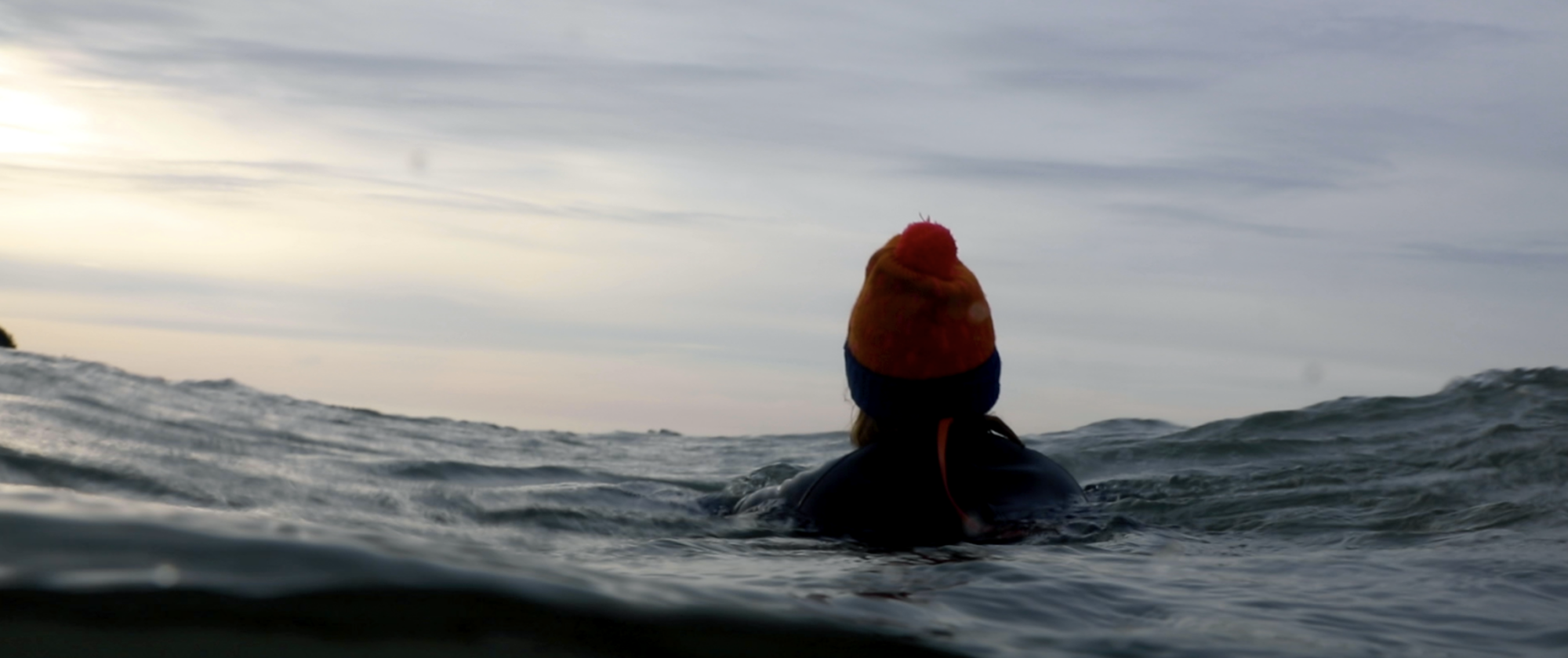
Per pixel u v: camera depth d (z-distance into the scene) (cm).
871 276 233
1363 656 113
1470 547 204
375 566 77
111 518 79
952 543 206
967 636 104
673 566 165
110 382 432
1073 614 125
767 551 193
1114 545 202
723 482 385
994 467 231
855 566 164
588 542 205
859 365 234
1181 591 144
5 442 243
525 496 268
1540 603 145
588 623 77
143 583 69
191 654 62
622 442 614
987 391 233
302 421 467
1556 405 467
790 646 84
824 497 230
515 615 75
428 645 68
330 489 260
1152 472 400
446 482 320
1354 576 163
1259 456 416
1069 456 441
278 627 66
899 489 222
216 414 416
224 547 76
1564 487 299
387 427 521
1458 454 375
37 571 68
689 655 78
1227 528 246
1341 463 378
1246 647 113
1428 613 136
